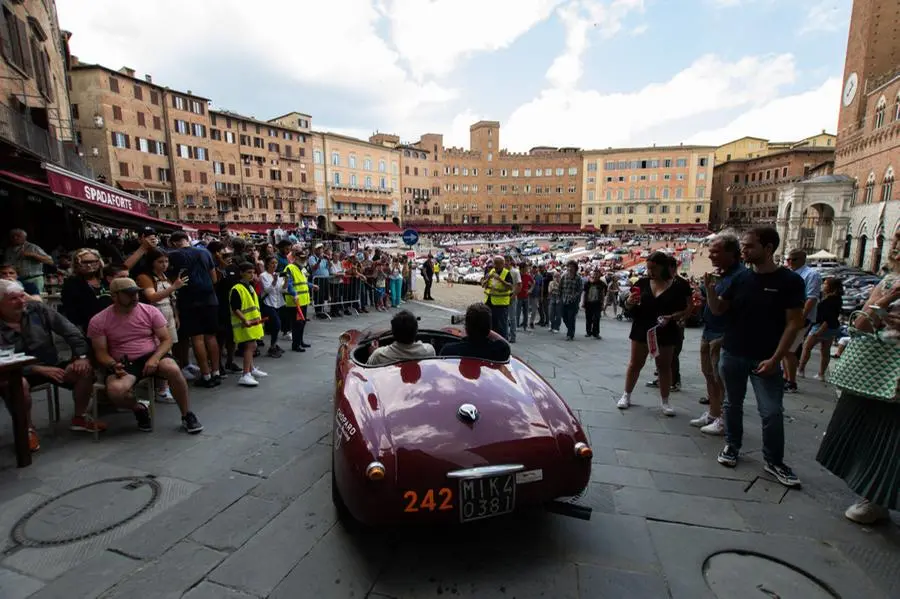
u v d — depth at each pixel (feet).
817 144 282.56
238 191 188.24
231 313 19.20
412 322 11.98
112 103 140.56
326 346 27.76
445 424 8.63
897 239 9.72
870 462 9.77
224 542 9.23
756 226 11.93
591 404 18.15
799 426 15.99
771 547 9.29
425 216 309.63
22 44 44.39
